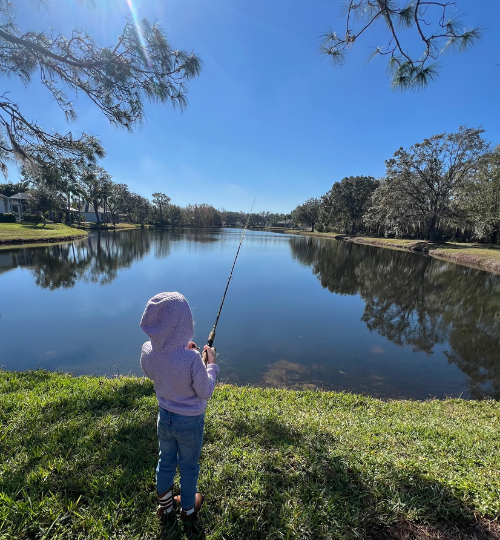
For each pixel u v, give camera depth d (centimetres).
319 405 366
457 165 2797
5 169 469
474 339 743
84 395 314
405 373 554
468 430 295
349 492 184
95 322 759
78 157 451
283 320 854
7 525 156
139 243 3062
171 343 136
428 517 168
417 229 3991
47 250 2142
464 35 243
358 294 1220
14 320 770
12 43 365
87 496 176
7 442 222
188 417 144
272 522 164
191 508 161
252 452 219
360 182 5156
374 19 258
